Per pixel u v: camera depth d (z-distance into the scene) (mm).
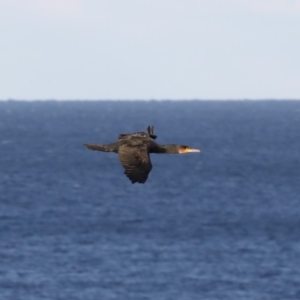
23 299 43438
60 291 44781
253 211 74250
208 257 52562
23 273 48312
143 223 66688
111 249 55125
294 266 49938
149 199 82750
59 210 74875
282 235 60656
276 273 48406
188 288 45156
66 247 55969
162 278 47156
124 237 59875
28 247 56000
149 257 52531
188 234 61188
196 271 48781
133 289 45000
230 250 54781
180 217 70125
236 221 67625
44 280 46750
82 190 90750
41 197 84562
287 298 43719
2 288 45344
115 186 94438
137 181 15312
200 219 69000
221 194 86938
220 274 48062
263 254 53562
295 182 98188
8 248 55562
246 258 52250
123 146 15914
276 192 88812
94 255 53125
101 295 43938
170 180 100562
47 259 51969
